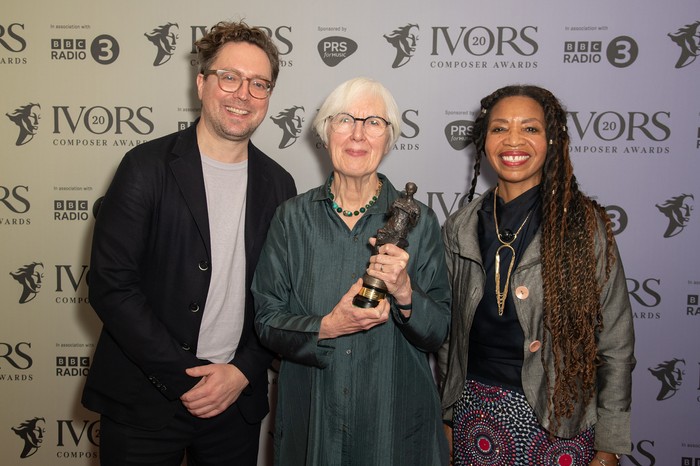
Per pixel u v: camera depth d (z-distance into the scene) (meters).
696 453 2.55
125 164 1.77
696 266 2.50
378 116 1.59
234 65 1.75
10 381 2.60
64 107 2.50
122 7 2.46
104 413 1.81
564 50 2.45
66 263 2.56
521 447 1.60
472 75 2.48
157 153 1.78
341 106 1.60
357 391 1.60
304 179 2.55
